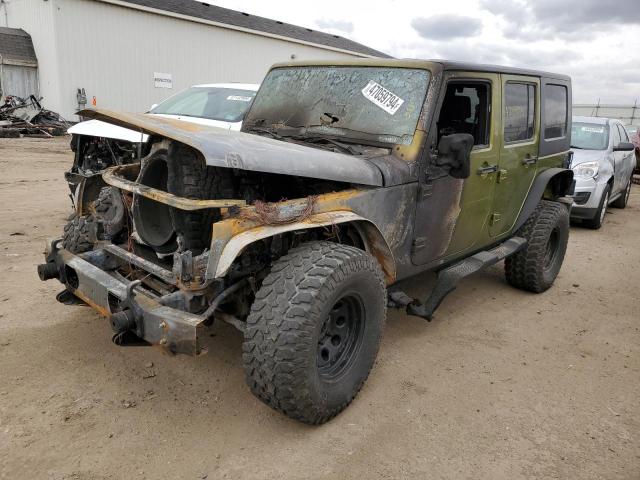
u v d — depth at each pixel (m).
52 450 2.70
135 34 21.20
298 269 2.79
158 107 8.14
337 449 2.87
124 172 3.67
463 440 3.02
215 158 2.56
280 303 2.69
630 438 3.13
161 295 3.08
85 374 3.39
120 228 3.49
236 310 3.11
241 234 2.65
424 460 2.83
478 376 3.75
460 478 2.72
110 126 6.60
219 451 2.79
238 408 3.17
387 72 3.85
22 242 5.99
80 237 3.55
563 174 5.64
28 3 20.89
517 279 5.44
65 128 19.48
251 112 4.47
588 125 9.76
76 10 19.55
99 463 2.64
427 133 3.58
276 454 2.80
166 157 3.02
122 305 2.81
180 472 2.62
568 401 3.49
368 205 3.27
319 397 2.86
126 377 3.39
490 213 4.51
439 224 3.91
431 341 4.26
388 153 3.60
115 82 21.06
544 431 3.15
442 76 3.65
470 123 4.18
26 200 8.25
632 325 4.86
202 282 2.75
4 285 4.70
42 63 21.03
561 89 5.59
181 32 22.62
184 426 2.97
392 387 3.53
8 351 3.59
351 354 3.18
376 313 3.19
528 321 4.81
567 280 6.12
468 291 5.50
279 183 3.37
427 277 5.68
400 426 3.11
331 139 3.82
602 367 4.00
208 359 3.68
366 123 3.79
